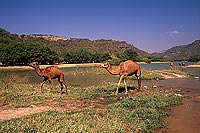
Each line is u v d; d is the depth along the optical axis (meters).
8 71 53.59
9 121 9.83
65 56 89.25
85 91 18.34
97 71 41.38
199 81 28.12
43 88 19.23
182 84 25.06
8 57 69.12
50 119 10.12
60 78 17.03
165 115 12.08
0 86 19.11
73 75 38.22
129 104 13.49
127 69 17.27
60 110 12.23
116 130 9.13
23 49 72.12
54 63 84.19
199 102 15.38
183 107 13.96
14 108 12.42
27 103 13.58
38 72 16.84
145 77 30.55
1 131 8.47
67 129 8.85
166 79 30.92
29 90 18.06
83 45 153.12
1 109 12.18
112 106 13.20
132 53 104.50
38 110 12.21
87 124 9.61
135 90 18.88
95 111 11.68
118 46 168.75
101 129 9.07
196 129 10.05
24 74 43.72
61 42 154.50
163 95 16.81
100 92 17.94
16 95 15.60
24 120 9.87
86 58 93.00
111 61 84.00
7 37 122.25
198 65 69.12
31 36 161.50
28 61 73.56
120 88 19.62
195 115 12.20
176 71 38.56
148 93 17.47
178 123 10.85
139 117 11.12
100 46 158.88
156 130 9.91
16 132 8.50
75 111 11.71
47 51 78.50
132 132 9.14
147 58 114.38
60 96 15.84
